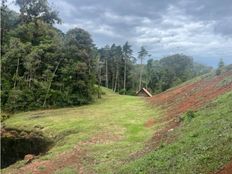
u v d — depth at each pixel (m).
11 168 25.00
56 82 55.50
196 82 51.03
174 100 44.59
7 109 50.53
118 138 29.14
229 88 31.38
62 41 59.03
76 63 56.81
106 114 43.50
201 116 24.03
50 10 73.88
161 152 18.77
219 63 53.28
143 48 112.56
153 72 117.69
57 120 41.31
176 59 142.25
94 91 61.12
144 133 30.00
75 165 22.53
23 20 69.69
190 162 15.14
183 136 20.50
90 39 60.84
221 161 13.66
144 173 16.59
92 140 29.11
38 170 22.77
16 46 56.28
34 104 52.19
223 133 17.14
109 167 20.66
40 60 55.34
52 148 29.44
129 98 64.00
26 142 34.66
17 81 53.81
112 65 105.50
